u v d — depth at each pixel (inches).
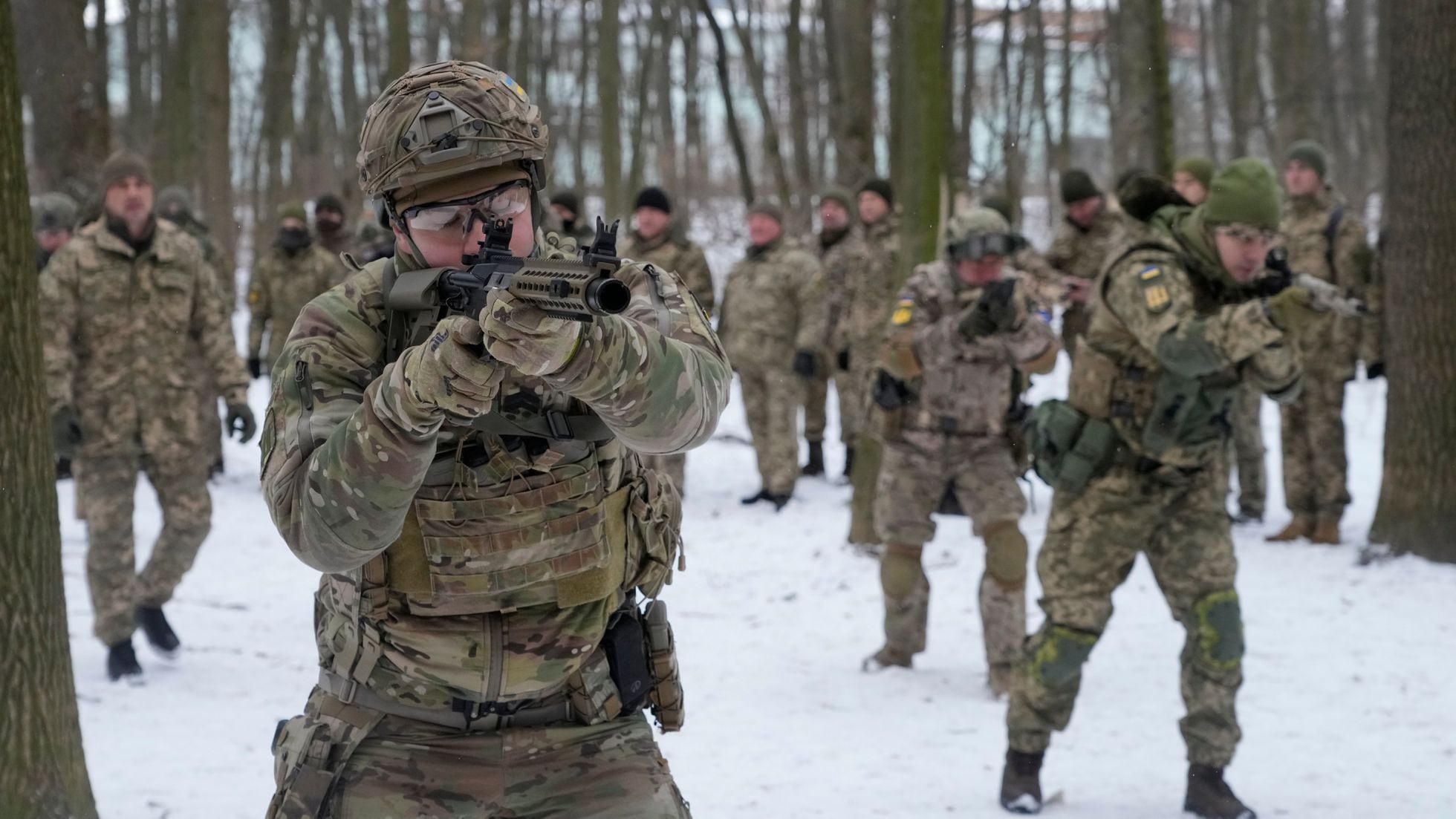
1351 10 1065.5
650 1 998.4
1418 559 291.6
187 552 229.5
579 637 86.7
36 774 131.1
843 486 432.1
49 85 567.2
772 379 390.6
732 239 1221.1
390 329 82.4
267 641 245.1
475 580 84.2
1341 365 315.6
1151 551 165.2
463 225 82.4
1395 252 296.5
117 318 220.5
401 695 86.4
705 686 219.3
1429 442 290.8
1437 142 287.4
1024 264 330.3
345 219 470.0
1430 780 172.4
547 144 84.7
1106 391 161.9
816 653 240.4
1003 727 199.6
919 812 164.4
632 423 77.7
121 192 221.0
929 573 300.8
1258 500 353.1
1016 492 214.2
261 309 460.4
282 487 79.1
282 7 928.3
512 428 83.7
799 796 169.3
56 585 134.1
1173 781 175.6
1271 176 154.7
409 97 81.8
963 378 214.5
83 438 218.8
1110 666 228.2
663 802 87.7
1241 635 161.2
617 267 66.9
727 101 742.5
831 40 797.2
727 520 372.8
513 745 87.4
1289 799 167.2
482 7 440.1
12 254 128.9
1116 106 956.0
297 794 86.7
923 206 292.4
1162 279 154.6
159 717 200.2
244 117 1482.5
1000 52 780.6
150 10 1050.7
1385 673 217.2
